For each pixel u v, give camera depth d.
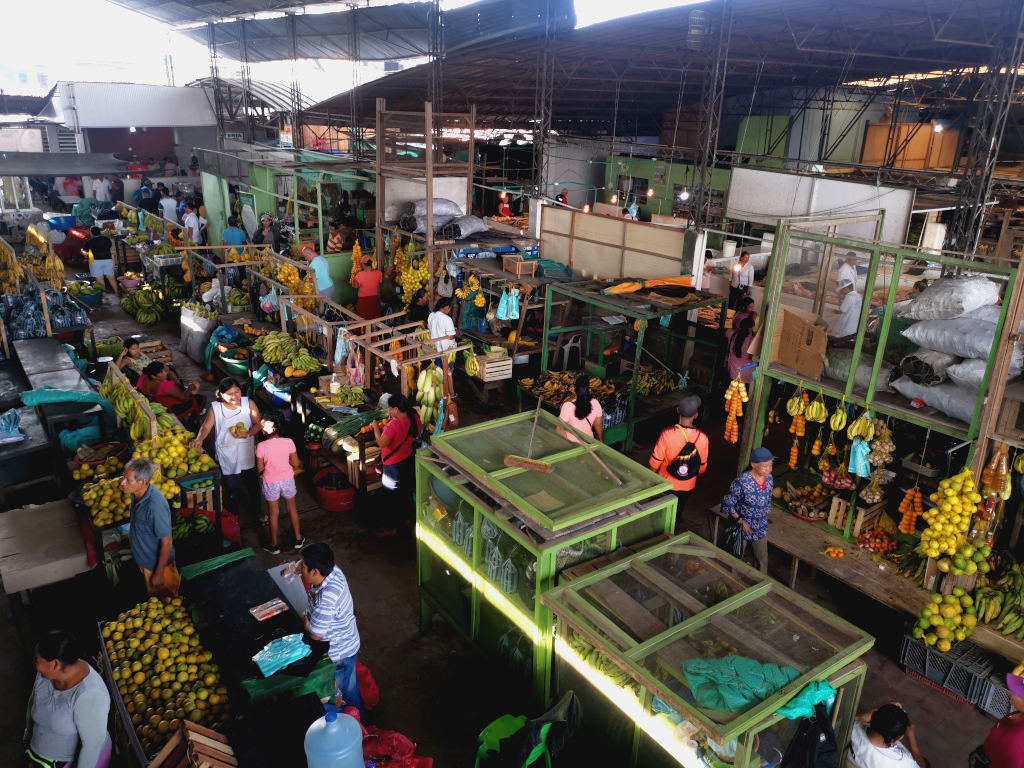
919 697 5.83
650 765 4.33
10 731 5.24
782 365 7.15
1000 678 5.52
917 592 6.20
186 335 12.55
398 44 22.97
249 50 29.62
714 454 10.10
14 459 7.41
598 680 4.50
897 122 22.92
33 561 5.91
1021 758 4.24
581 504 5.00
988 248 14.11
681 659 4.07
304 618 5.04
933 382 5.93
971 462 5.58
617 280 11.40
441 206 13.92
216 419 7.57
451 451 5.73
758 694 3.76
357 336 9.01
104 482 6.42
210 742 3.97
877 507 6.95
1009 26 11.10
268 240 15.98
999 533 6.47
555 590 4.65
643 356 11.88
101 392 8.61
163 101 27.27
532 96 26.72
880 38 17.30
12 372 9.66
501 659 5.45
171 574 5.86
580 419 7.24
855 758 4.23
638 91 25.64
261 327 11.43
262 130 28.44
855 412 7.06
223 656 4.59
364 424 8.20
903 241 14.67
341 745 3.81
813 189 16.05
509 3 17.11
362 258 14.33
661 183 22.91
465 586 5.95
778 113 25.27
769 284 7.03
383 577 7.21
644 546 5.23
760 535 6.41
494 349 11.08
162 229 17.14
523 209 25.97
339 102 24.61
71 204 25.73
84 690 4.01
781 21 15.80
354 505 8.45
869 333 6.90
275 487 7.26
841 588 7.16
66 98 25.42
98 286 15.93
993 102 11.66
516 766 4.26
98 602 6.61
